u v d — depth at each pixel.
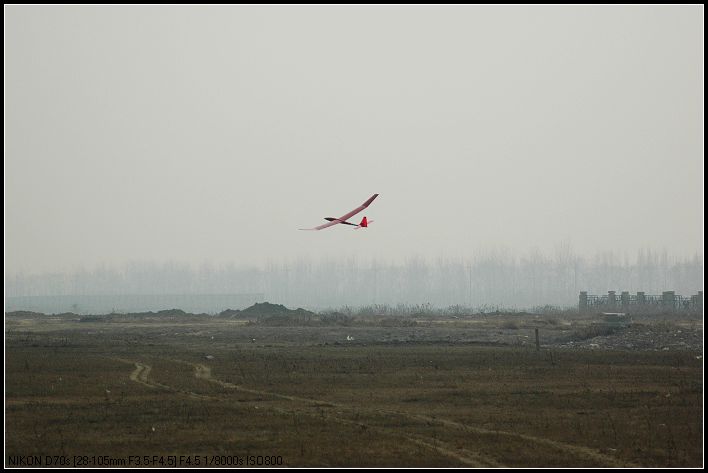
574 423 110.25
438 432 103.75
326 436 101.31
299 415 116.31
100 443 97.69
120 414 116.88
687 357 195.12
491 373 166.50
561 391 140.75
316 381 154.88
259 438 100.25
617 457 89.88
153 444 97.12
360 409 122.38
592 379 156.62
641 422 110.81
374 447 94.88
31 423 110.25
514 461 87.75
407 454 91.19
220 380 157.25
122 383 152.25
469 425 109.00
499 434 102.50
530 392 139.62
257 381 155.25
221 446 95.81
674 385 147.38
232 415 116.12
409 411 120.56
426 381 154.62
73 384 150.25
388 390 142.88
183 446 96.00
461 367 177.25
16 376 161.00
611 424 109.38
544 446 95.38
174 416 115.25
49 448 95.19
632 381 153.25
